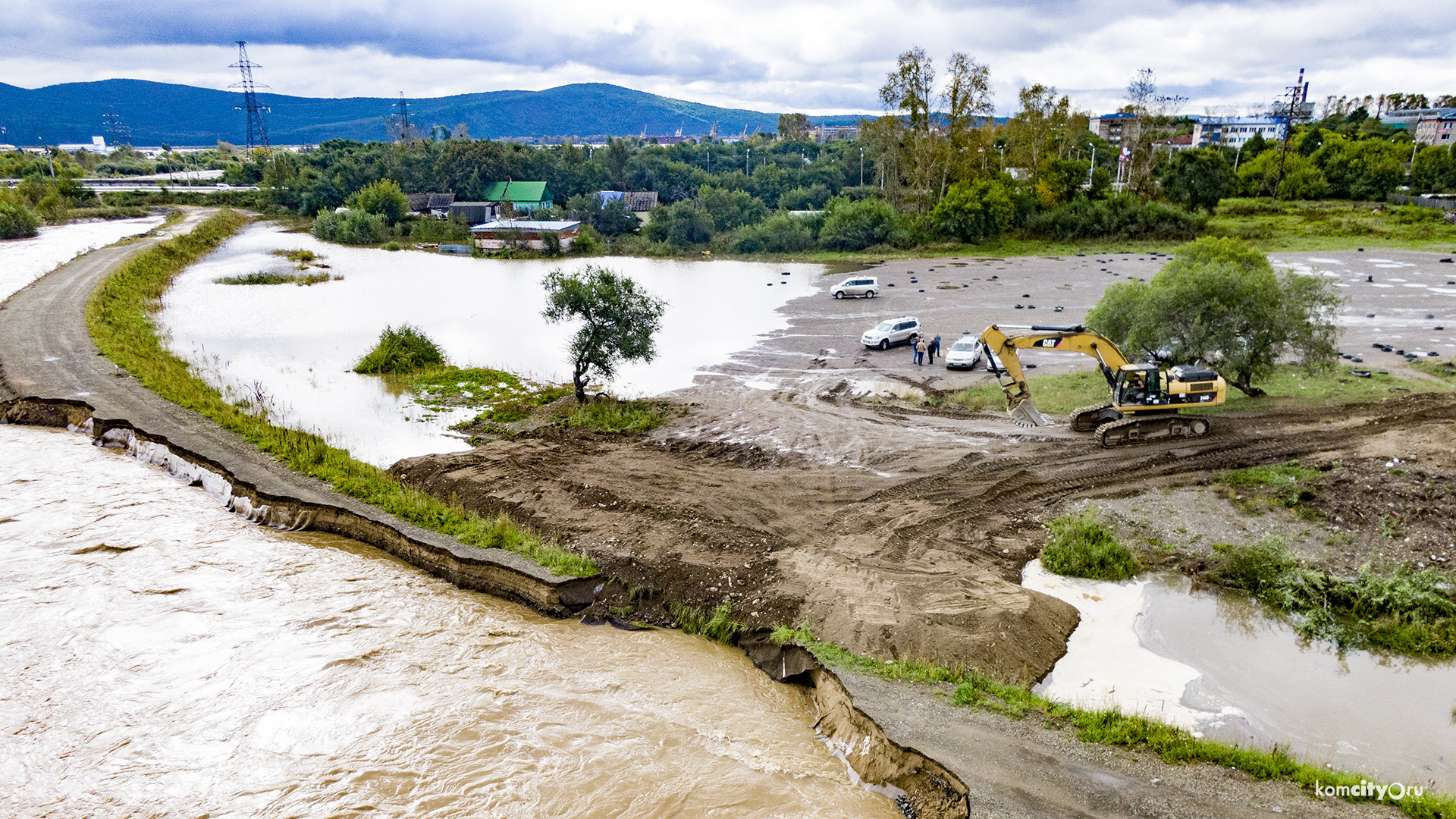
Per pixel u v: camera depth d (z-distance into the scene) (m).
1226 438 21.69
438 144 122.62
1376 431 21.23
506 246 73.19
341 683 12.84
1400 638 13.55
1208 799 9.47
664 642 14.44
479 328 40.06
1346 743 11.20
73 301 38.97
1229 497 18.61
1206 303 24.14
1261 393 24.98
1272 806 9.35
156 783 10.63
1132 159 85.00
